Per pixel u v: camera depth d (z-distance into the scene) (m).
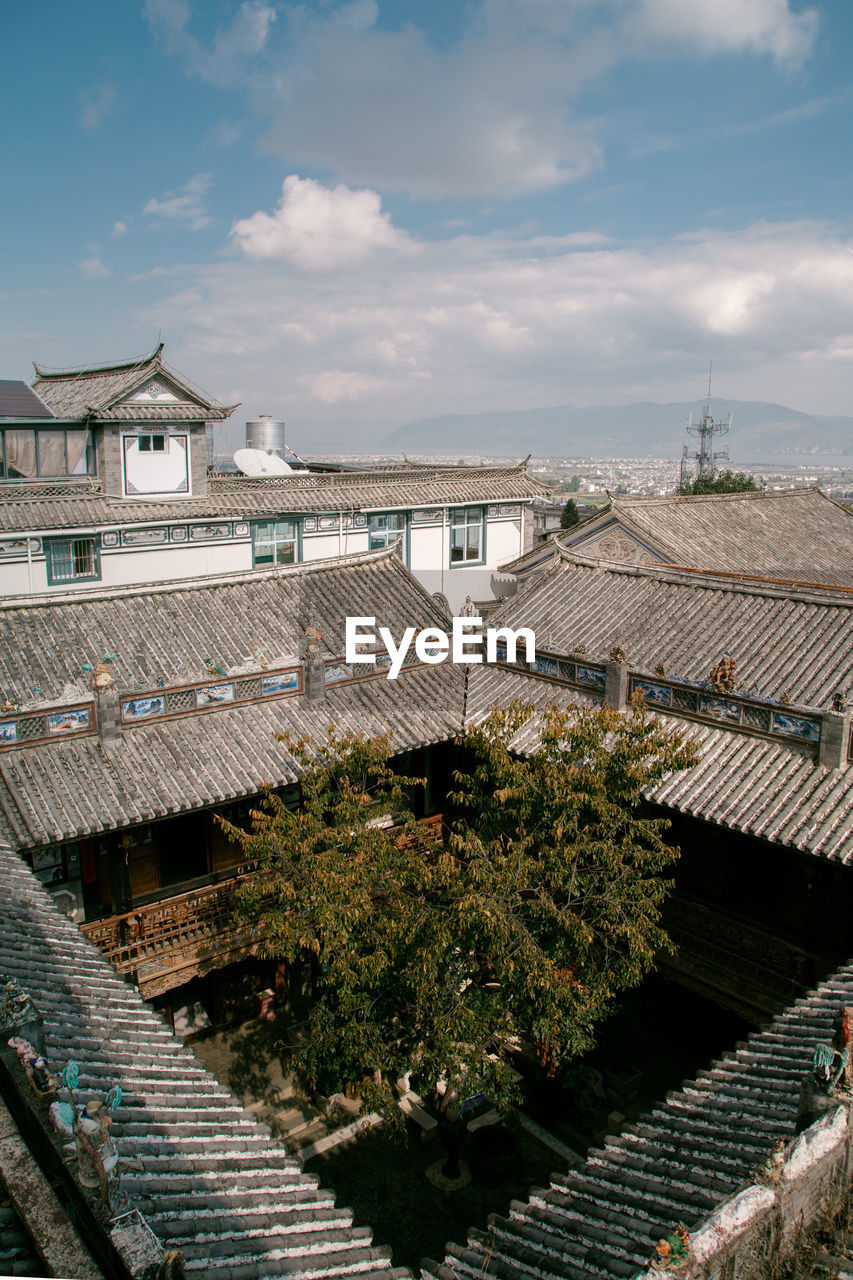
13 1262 6.06
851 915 17.14
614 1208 8.68
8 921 13.03
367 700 22.69
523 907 15.27
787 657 20.09
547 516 73.56
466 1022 13.82
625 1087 21.03
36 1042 7.93
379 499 39.72
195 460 35.44
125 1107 9.18
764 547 36.56
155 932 18.69
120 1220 6.10
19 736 17.91
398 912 14.95
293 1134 20.12
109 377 36.12
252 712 20.95
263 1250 7.63
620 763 16.19
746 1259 6.70
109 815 17.22
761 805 17.14
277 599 24.31
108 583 32.91
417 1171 19.14
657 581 24.44
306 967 23.36
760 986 17.89
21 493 31.27
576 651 22.48
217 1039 22.98
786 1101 10.02
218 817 16.53
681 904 19.12
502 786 16.66
